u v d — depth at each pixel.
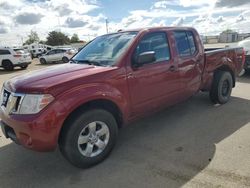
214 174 3.08
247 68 8.86
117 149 3.87
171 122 4.85
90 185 3.04
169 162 3.41
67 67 3.75
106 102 3.50
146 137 4.25
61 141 3.18
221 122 4.73
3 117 3.26
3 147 4.16
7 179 3.25
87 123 3.24
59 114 2.95
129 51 3.73
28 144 3.01
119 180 3.10
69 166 3.49
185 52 4.63
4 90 3.46
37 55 41.78
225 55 5.59
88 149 3.32
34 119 2.89
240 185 2.85
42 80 3.15
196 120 4.88
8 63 18.94
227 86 5.80
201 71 5.02
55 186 3.07
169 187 2.90
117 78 3.51
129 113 3.78
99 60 3.91
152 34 4.10
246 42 9.51
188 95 4.82
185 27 4.75
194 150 3.71
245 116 4.98
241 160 3.36
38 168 3.48
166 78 4.20
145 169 3.29
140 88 3.83
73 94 3.06
